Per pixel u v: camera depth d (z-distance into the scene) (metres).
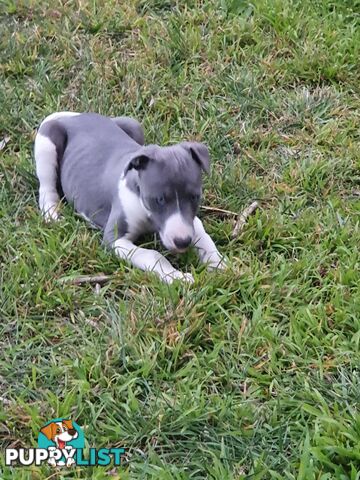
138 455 1.67
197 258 1.96
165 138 2.25
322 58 2.46
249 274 1.92
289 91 2.43
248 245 2.00
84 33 2.56
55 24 2.56
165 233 1.87
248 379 1.76
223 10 2.61
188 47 2.49
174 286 1.88
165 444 1.68
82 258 1.96
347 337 1.83
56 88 2.41
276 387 1.75
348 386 1.74
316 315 1.86
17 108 2.34
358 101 2.38
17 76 2.45
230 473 1.63
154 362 1.77
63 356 1.81
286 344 1.81
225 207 2.10
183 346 1.80
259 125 2.33
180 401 1.72
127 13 2.59
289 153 2.25
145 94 2.36
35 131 2.28
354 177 2.18
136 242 2.01
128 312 1.85
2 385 1.77
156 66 2.45
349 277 1.92
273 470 1.64
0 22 2.60
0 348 1.83
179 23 2.57
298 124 2.33
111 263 1.96
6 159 2.21
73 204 2.08
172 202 1.88
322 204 2.12
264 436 1.68
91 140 2.09
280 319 1.87
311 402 1.72
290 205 2.11
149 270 1.92
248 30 2.54
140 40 2.53
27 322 1.86
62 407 1.71
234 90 2.39
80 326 1.85
